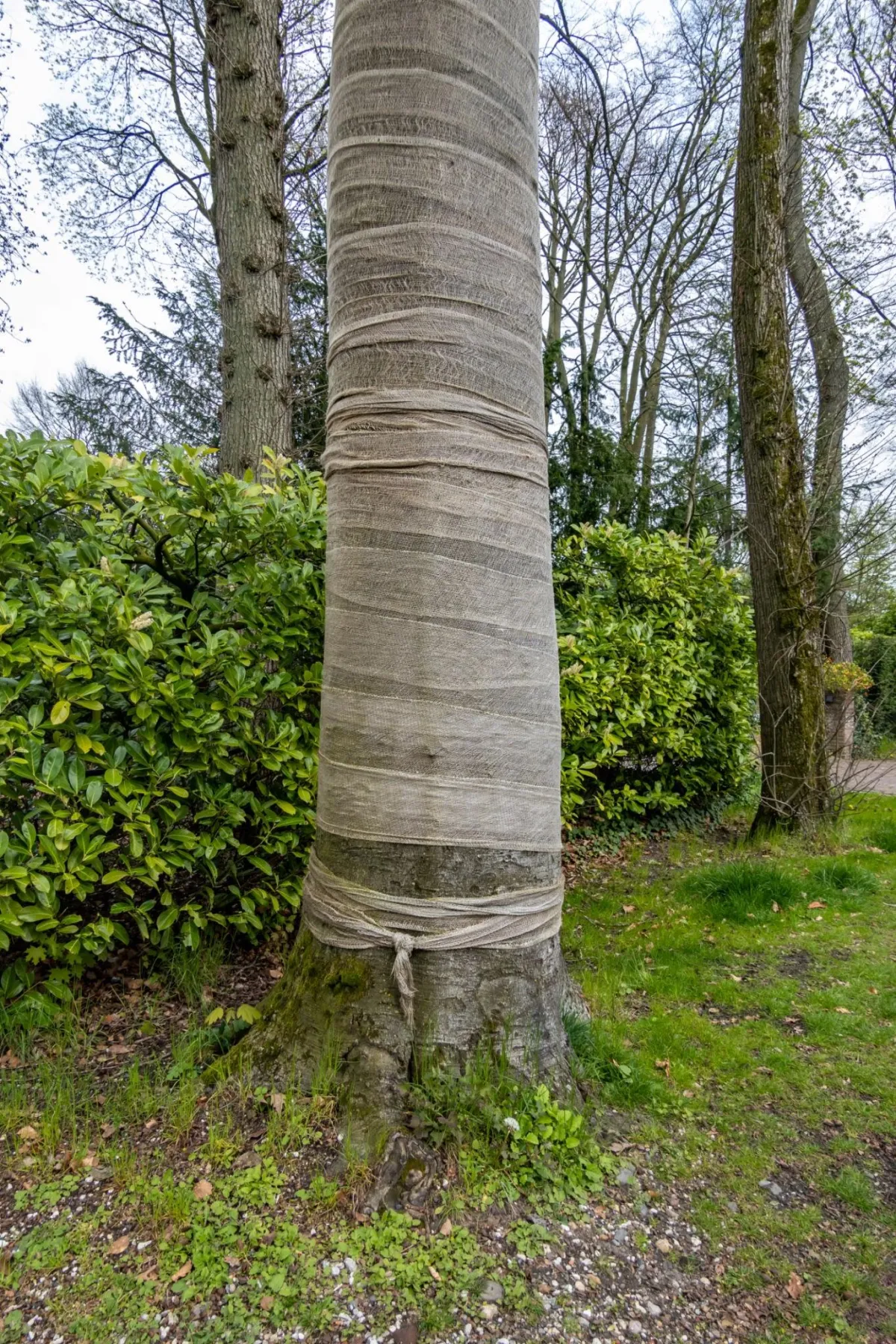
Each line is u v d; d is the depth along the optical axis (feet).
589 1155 6.63
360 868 6.82
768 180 18.12
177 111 35.14
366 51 6.68
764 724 19.01
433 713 6.62
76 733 8.62
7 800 8.45
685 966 11.46
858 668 29.09
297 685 10.82
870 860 16.35
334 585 7.11
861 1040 9.16
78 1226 5.63
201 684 10.15
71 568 9.39
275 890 10.84
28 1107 7.02
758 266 18.37
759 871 14.44
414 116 6.57
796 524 18.48
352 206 6.82
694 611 20.75
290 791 10.41
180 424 40.98
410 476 6.60
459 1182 6.07
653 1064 8.60
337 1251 5.41
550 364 44.93
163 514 9.75
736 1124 7.59
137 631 8.73
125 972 10.00
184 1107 6.60
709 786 21.11
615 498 40.78
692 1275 5.71
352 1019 6.75
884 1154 7.17
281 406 18.84
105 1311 4.97
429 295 6.60
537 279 7.38
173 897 10.52
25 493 8.83
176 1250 5.40
